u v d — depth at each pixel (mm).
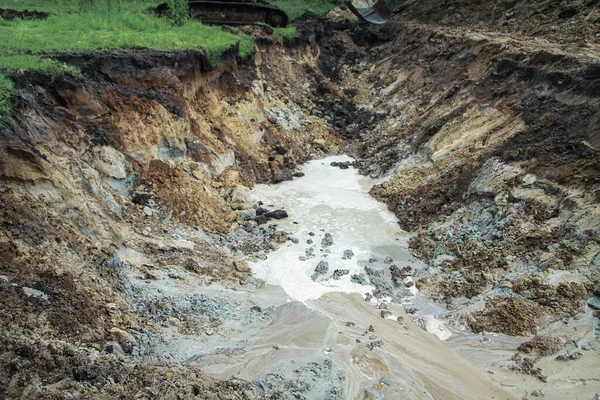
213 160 16453
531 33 22328
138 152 14094
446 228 14125
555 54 16469
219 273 11992
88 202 11336
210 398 6863
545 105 15586
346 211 16344
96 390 6383
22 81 11609
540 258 11617
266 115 21312
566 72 15586
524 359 9719
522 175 13625
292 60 26406
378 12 34562
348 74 28828
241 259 13172
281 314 10516
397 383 8797
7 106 10453
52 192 10250
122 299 9422
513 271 11789
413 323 11078
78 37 16266
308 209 16422
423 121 20344
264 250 13750
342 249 13961
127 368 7242
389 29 31500
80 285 8812
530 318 10562
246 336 9508
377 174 19062
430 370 9344
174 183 14398
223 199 15539
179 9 22438
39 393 5945
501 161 14469
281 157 19422
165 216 13477
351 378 8742
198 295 10523
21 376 6215
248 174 18031
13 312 7242
